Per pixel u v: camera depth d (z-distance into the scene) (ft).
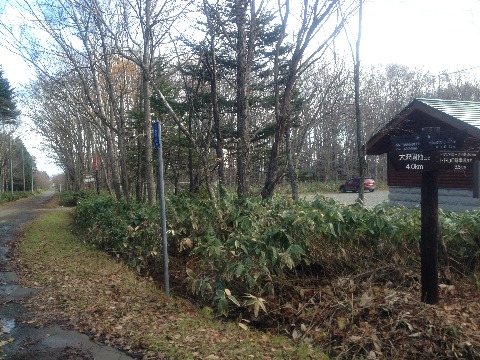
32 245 40.98
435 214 18.11
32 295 23.47
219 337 17.31
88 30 45.11
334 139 104.94
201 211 28.37
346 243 22.88
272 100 48.16
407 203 39.86
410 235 22.49
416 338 16.44
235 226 25.44
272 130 48.57
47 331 18.12
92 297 22.30
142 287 24.43
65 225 60.23
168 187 63.82
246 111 33.68
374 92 88.89
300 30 28.86
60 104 107.65
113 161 55.42
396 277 21.52
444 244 21.93
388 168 41.42
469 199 34.88
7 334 17.90
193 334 17.40
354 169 126.21
